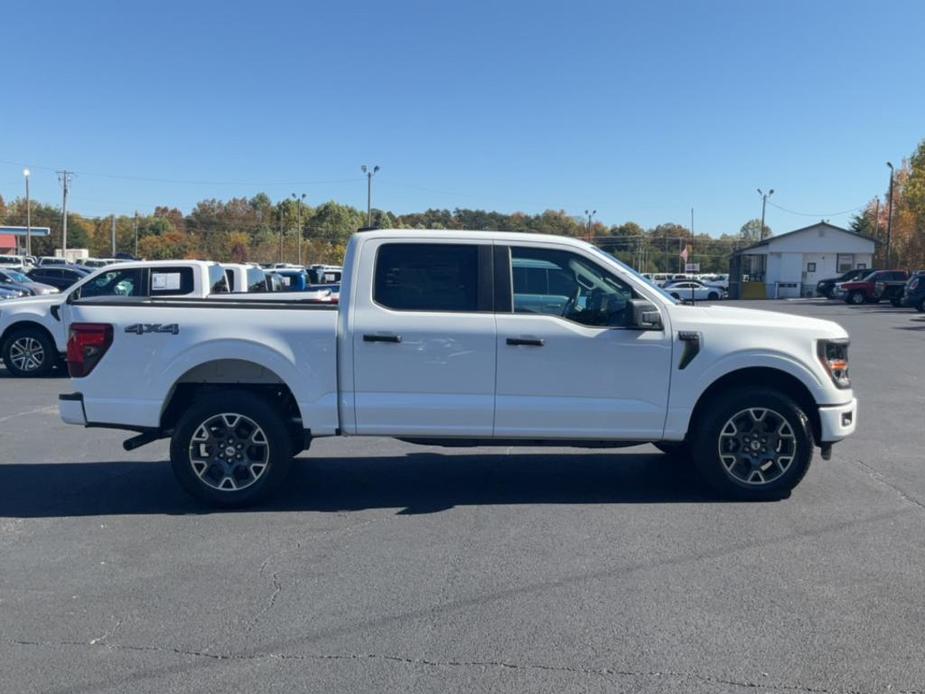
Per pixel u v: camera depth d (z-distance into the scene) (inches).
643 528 235.6
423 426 253.0
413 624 173.9
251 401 252.4
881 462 316.8
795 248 2406.5
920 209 2076.8
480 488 281.3
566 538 227.3
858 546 219.9
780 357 254.1
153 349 252.8
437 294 254.7
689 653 160.2
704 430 257.9
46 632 171.0
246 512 253.8
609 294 258.4
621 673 152.7
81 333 254.5
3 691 146.9
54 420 412.8
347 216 3636.8
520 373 252.1
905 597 186.5
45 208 4256.9
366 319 251.3
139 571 204.5
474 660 157.9
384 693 145.9
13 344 572.4
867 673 152.6
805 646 162.9
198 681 150.7
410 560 211.0
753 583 194.7
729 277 2770.7
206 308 254.8
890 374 597.9
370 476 298.0
